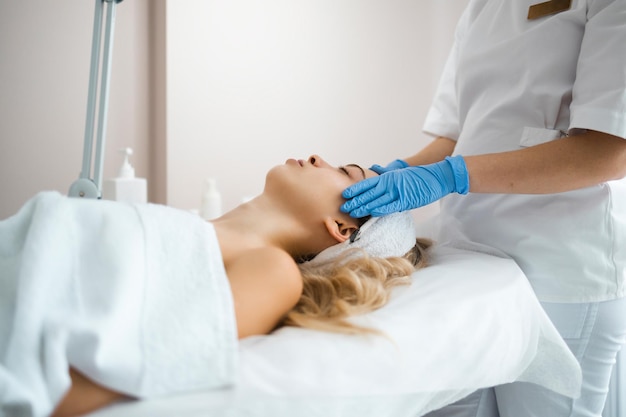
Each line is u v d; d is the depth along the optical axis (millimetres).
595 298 1134
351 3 2420
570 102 1156
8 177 2055
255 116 2311
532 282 1191
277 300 811
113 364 594
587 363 1168
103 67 1167
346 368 719
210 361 646
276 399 659
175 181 2211
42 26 2045
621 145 1015
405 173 1122
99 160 1192
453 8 2443
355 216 1098
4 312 671
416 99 2566
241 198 2324
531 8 1213
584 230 1128
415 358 791
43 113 2080
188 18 2160
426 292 955
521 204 1197
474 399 1308
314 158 1183
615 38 1019
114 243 722
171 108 2170
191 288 721
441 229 1403
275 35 2309
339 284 945
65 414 605
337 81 2428
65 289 677
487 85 1293
